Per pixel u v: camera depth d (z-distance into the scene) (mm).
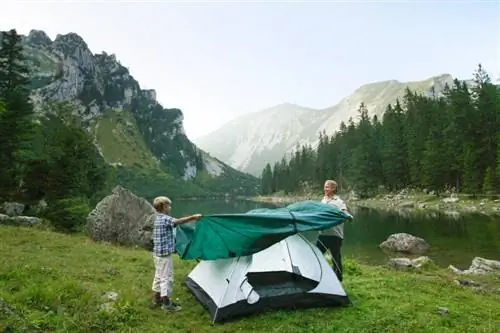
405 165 84438
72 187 31781
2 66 42844
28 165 30328
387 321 7766
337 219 8781
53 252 12977
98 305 7684
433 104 95500
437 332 7316
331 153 124750
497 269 17125
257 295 7918
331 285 8594
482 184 62375
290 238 9102
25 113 39969
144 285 9617
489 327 7793
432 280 12555
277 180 176125
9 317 6262
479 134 68750
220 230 8258
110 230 19172
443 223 39969
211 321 7508
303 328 7262
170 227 8125
